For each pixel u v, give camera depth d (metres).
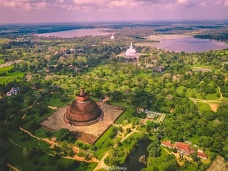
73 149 185.75
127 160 175.12
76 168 165.12
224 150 174.00
